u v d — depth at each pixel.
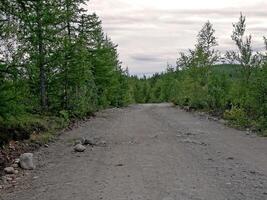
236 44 32.66
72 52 28.47
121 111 50.34
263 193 10.58
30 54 25.92
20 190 11.41
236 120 29.98
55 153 17.27
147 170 13.39
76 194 10.68
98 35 45.16
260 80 27.75
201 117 37.75
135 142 20.38
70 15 29.50
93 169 13.77
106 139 21.61
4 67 15.78
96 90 47.44
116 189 11.01
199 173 12.96
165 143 19.94
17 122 19.11
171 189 10.95
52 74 28.47
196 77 49.47
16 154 16.17
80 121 31.81
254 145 19.39
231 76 38.94
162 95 113.44
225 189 10.97
